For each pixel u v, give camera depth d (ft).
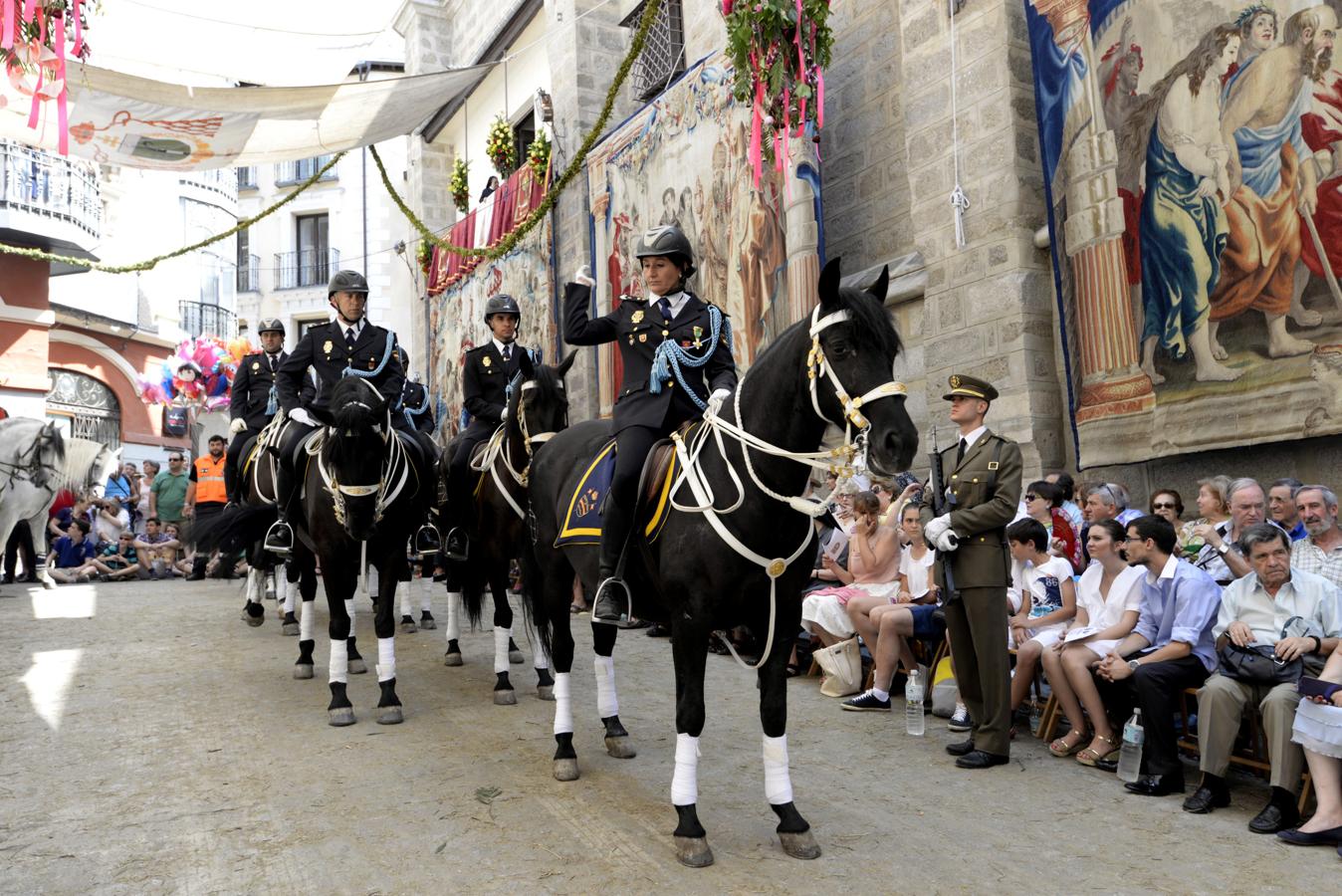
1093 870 12.87
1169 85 23.32
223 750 18.24
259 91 39.04
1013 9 28.22
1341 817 13.82
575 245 49.90
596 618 14.40
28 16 24.54
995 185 28.37
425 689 23.44
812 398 12.12
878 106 34.83
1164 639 17.44
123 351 77.61
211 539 27.35
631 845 13.60
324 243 117.60
